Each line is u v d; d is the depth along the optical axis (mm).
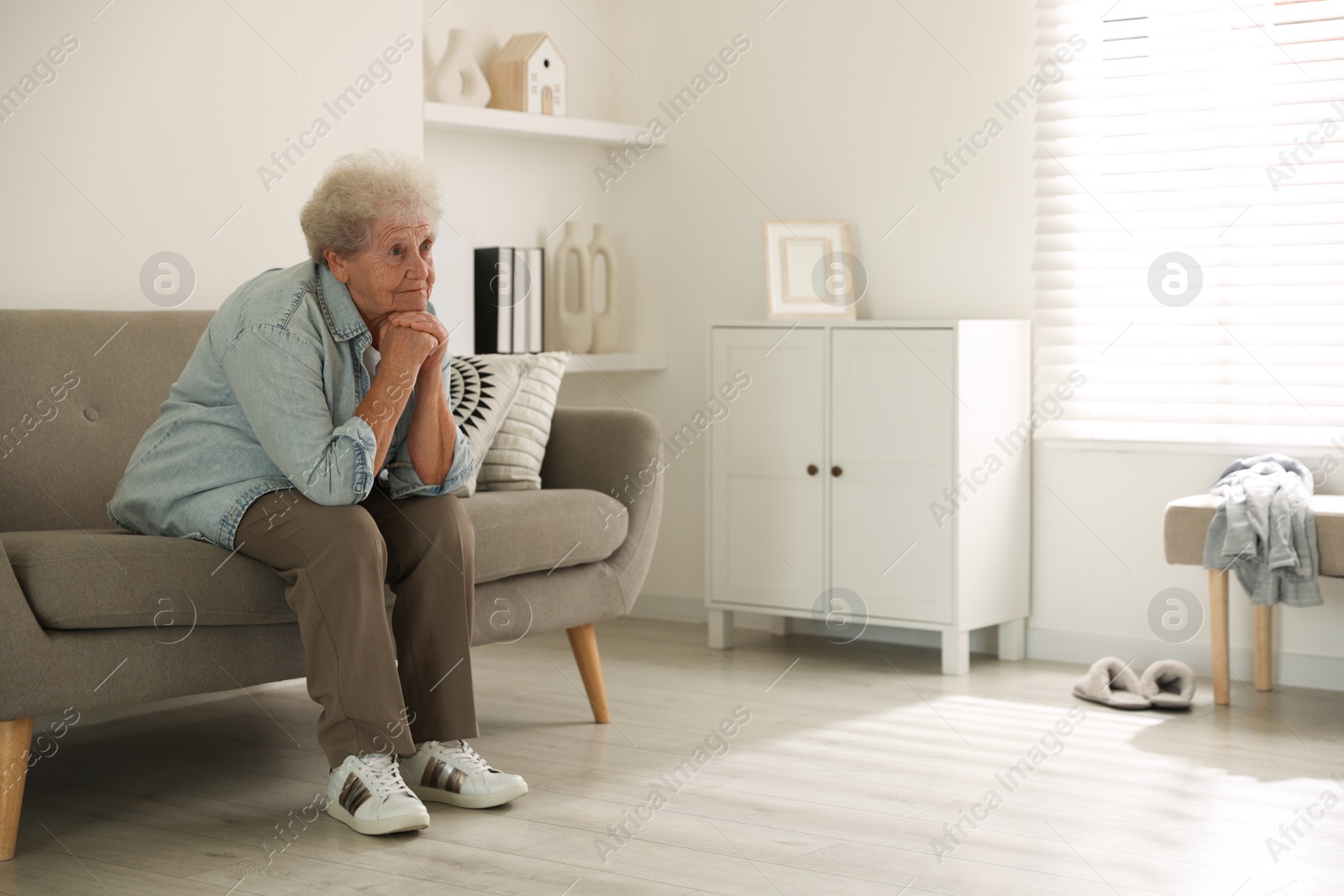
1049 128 3596
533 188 4102
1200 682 3340
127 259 2779
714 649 3742
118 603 1990
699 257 4199
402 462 2314
